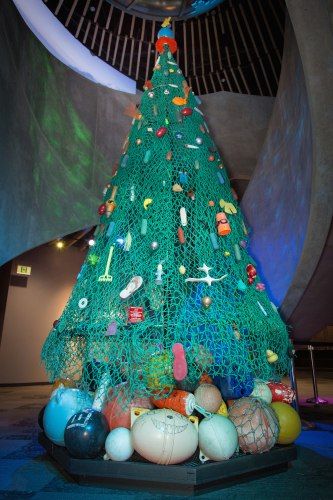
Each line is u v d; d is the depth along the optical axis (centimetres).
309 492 228
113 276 286
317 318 591
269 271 598
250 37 887
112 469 228
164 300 267
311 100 398
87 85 773
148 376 248
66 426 247
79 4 810
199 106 846
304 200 487
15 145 549
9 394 759
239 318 272
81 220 685
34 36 647
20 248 565
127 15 871
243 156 819
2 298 940
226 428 235
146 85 383
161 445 219
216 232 307
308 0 357
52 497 217
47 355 318
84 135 736
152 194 307
